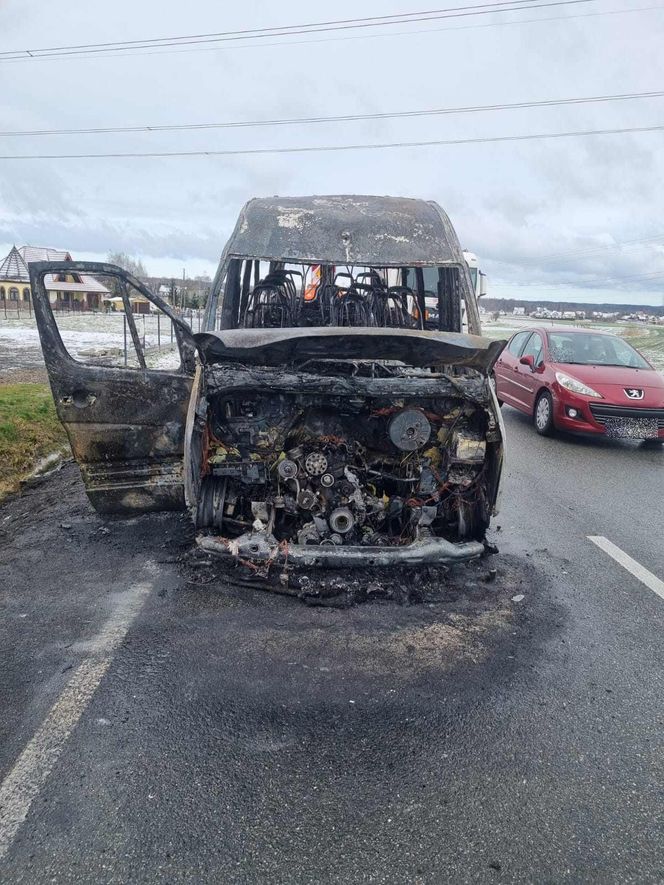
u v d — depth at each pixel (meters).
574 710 2.86
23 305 52.59
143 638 3.35
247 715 2.75
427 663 3.21
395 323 5.27
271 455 3.93
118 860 2.03
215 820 2.19
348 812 2.25
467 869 2.04
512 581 4.22
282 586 3.94
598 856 2.10
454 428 3.98
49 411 8.01
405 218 5.20
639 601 4.01
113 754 2.49
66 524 4.98
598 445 9.03
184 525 4.95
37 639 3.31
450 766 2.49
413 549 3.83
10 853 2.04
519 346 11.01
